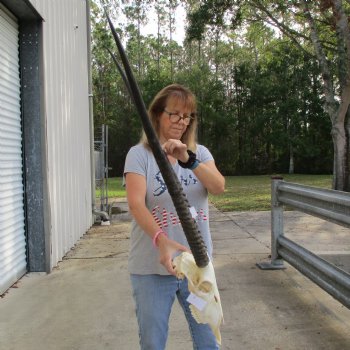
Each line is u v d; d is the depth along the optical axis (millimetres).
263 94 37250
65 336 3828
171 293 2385
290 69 36625
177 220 2322
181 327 3969
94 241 7902
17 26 5668
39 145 5785
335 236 8055
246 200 14305
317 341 3646
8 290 5082
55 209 6289
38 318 4238
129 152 2391
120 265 6105
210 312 1950
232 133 39031
